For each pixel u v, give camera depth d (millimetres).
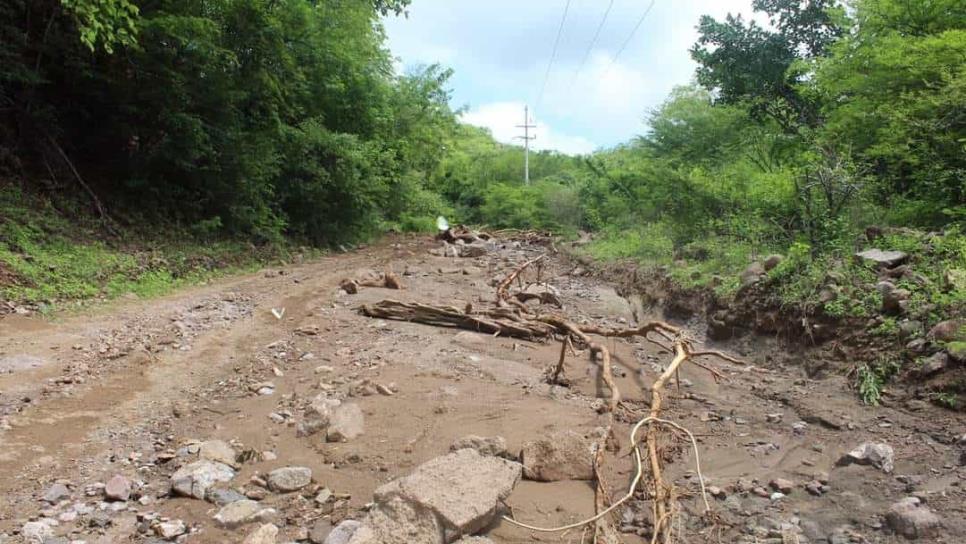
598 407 5699
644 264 12797
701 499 4070
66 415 5023
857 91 10344
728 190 13219
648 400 6148
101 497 3828
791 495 4133
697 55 17344
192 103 13383
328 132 19188
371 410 5320
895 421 5246
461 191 47969
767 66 16094
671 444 4996
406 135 27453
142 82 12547
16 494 3789
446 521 3186
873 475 4320
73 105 12641
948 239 7297
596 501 3793
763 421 5562
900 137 8969
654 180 17641
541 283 13164
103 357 6508
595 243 18516
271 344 7480
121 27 10703
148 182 13148
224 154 14414
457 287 12672
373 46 22828
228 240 14820
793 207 10219
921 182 8992
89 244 10695
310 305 9977
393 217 28312
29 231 9703
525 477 4195
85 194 12062
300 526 3576
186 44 12633
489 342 7938
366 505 3766
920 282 6551
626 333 7820
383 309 9156
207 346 7309
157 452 4504
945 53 8484
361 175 20578
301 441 4773
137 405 5363
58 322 7570
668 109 20266
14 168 11195
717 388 6594
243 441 4762
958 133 8336
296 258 16141
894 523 3594
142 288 9836
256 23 14742
